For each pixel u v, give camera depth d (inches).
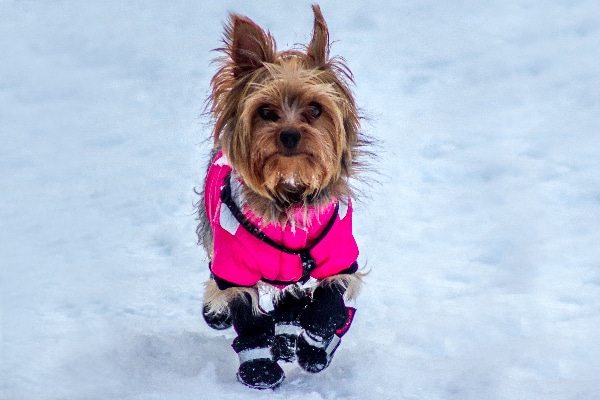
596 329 284.2
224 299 269.4
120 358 274.4
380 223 378.6
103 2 772.0
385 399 243.1
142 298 330.0
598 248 343.3
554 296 309.1
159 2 765.3
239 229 252.5
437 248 354.9
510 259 339.6
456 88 524.4
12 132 534.0
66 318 310.7
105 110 561.0
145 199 425.1
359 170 269.0
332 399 245.9
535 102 497.0
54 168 474.6
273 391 252.2
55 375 262.7
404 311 305.6
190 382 257.0
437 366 262.7
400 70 555.2
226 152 258.1
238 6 711.7
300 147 242.2
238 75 259.4
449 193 403.5
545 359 264.4
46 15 754.8
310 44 261.0
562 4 639.1
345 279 268.5
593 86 510.9
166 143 502.9
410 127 474.6
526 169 418.3
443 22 633.6
